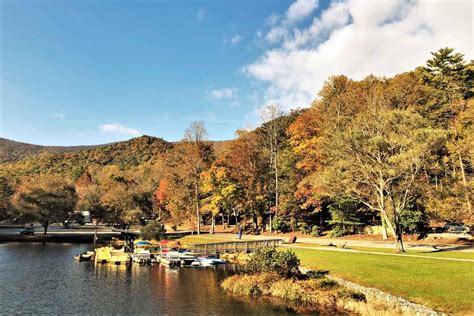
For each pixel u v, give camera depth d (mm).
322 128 55156
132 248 55188
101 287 31078
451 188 45281
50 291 29797
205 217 90938
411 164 35031
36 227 109188
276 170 64938
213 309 23953
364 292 23719
